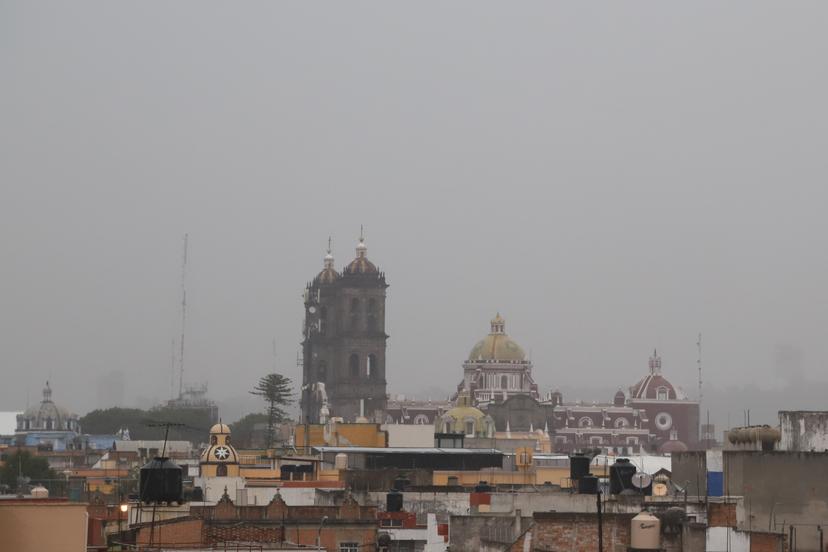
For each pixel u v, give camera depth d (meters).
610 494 153.62
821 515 112.06
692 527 107.75
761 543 103.69
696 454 153.12
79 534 86.75
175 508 134.12
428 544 152.25
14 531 86.06
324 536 150.38
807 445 121.31
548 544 109.88
